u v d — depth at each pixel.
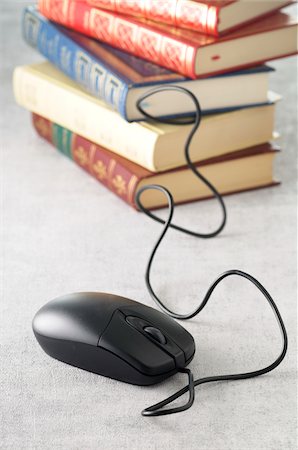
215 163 1.28
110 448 0.93
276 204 1.29
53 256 1.19
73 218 1.26
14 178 1.35
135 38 1.26
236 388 0.99
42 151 1.43
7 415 0.97
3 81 1.66
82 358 0.99
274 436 0.94
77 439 0.94
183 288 1.13
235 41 1.23
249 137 1.30
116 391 0.99
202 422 0.96
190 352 1.00
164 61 1.24
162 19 1.25
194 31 1.23
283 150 1.42
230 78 1.25
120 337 0.98
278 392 0.99
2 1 2.12
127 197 1.27
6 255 1.19
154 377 0.98
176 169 1.26
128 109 1.23
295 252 1.20
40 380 1.00
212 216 1.27
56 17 1.37
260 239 1.22
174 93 1.24
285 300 1.11
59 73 1.39
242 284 1.13
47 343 1.01
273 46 1.26
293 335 1.06
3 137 1.46
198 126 1.24
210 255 1.19
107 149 1.31
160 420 0.96
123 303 1.00
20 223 1.25
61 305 1.00
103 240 1.22
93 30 1.31
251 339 1.05
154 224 1.25
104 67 1.27
